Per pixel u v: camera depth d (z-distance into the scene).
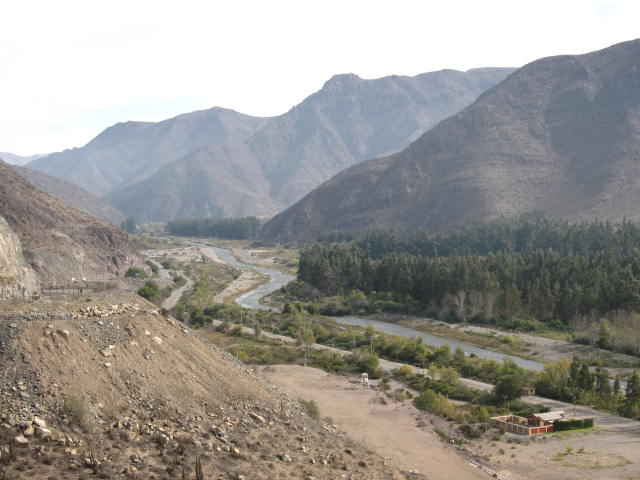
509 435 57.88
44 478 24.92
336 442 42.41
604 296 113.06
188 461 30.14
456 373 81.88
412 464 46.91
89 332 36.78
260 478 30.81
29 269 64.12
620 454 51.31
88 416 30.72
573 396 71.75
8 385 30.03
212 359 44.97
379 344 101.25
